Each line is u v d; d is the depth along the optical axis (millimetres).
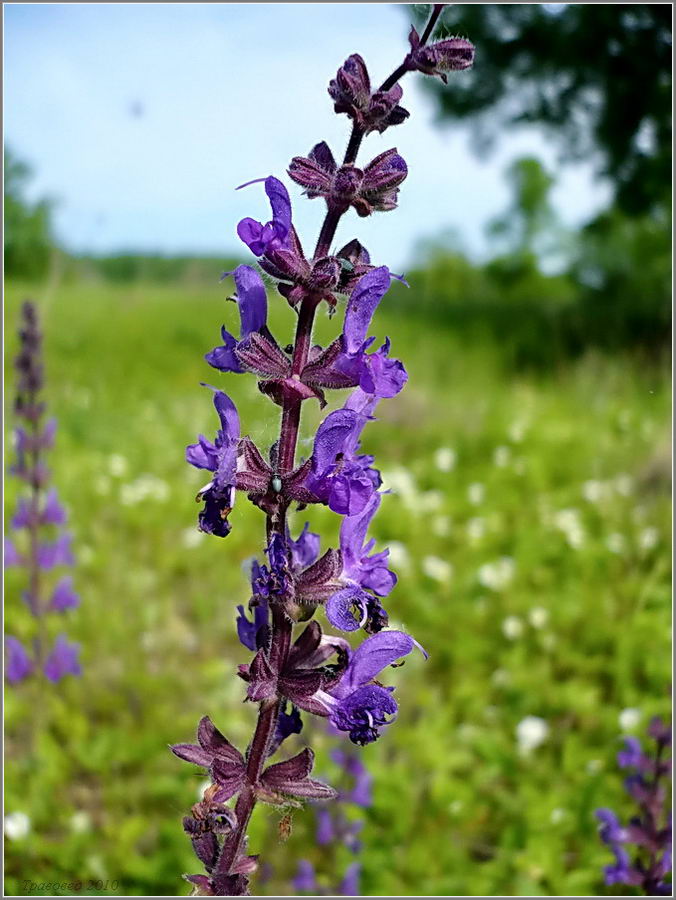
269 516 157
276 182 155
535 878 261
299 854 274
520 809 286
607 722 327
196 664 364
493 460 623
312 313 157
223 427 158
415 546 468
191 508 504
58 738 314
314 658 161
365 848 273
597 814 242
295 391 156
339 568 159
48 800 282
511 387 921
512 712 334
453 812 281
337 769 280
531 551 450
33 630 368
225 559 451
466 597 410
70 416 652
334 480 155
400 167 158
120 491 519
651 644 369
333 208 156
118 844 269
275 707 160
